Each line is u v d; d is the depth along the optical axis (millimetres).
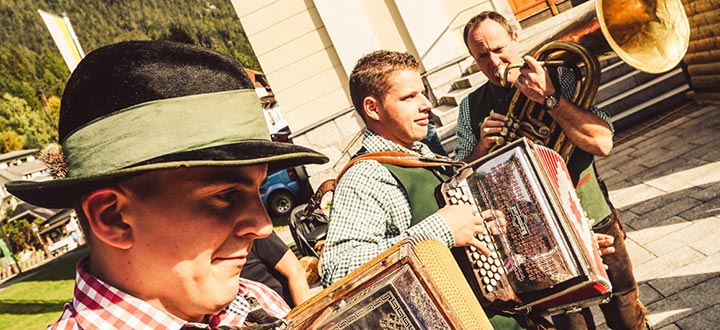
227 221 856
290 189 11984
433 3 9883
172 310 884
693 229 4414
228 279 883
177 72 835
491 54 2805
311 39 10133
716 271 3727
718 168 5320
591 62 2389
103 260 861
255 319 1112
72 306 907
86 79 815
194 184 819
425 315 1181
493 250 1946
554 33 2518
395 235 2016
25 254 47094
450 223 1869
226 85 870
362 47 10016
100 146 793
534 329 2021
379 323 1164
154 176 799
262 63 10133
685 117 7496
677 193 5184
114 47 843
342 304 1174
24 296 17219
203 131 824
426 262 1304
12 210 48281
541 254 1890
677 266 3992
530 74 2412
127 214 812
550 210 1869
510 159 1912
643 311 2748
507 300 1945
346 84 10172
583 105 2475
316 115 10250
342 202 2012
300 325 1150
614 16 2426
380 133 2182
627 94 8312
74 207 849
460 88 9680
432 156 2246
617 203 5598
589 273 1852
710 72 7219
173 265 837
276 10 10047
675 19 2471
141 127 797
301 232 5445
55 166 1152
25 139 80062
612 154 7328
